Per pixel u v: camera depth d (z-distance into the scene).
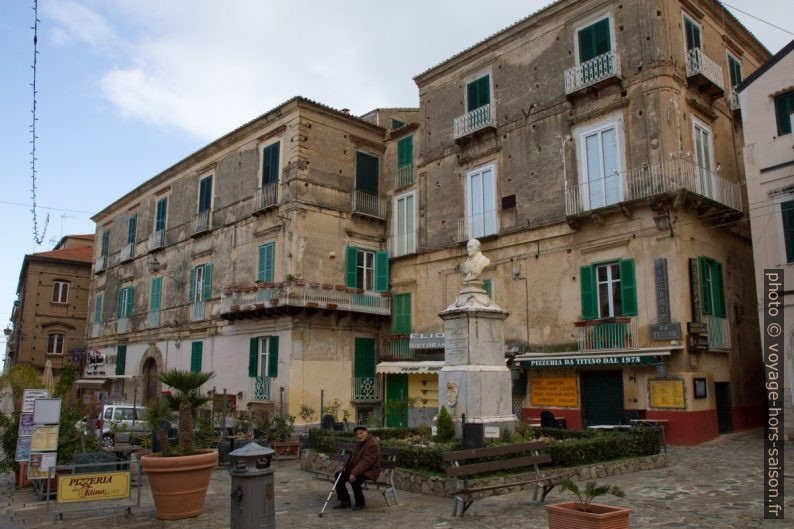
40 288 48.84
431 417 26.22
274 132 29.83
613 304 20.98
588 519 6.76
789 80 19.30
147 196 40.66
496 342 14.19
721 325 20.64
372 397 28.91
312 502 11.05
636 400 19.75
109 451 14.55
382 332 29.84
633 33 21.58
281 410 26.33
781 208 19.00
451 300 26.86
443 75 28.62
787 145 19.12
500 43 26.09
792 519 8.81
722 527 8.46
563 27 23.81
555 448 12.20
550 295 22.83
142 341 38.06
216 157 34.06
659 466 13.91
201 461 10.04
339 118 30.03
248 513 8.02
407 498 11.08
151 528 9.37
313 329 27.42
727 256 21.91
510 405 13.98
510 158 25.08
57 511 10.12
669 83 20.70
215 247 32.88
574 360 20.64
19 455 13.12
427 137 29.06
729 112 23.97
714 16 23.98
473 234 26.05
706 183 21.19
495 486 10.52
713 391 19.61
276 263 28.38
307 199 28.23
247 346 29.28
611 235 21.20
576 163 22.53
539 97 24.30
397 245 30.00
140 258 40.31
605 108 21.86
